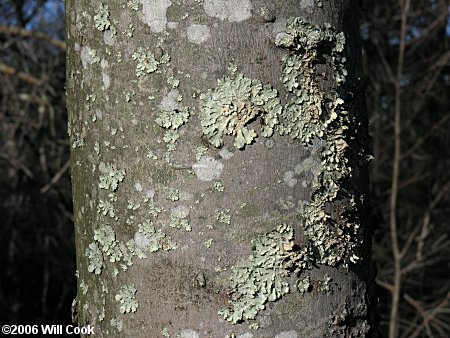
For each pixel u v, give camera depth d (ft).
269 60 2.60
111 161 2.68
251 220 2.58
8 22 11.64
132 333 2.67
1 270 12.34
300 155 2.62
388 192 10.94
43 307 12.32
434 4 11.75
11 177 11.70
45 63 11.59
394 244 8.62
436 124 10.85
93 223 2.74
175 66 2.60
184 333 2.60
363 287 2.76
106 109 2.69
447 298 9.57
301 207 2.62
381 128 11.65
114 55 2.66
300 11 2.64
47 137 11.44
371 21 11.94
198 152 2.59
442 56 11.34
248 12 2.59
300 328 2.61
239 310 2.58
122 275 2.68
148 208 2.63
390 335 8.39
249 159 2.58
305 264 2.61
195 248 2.59
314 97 2.64
